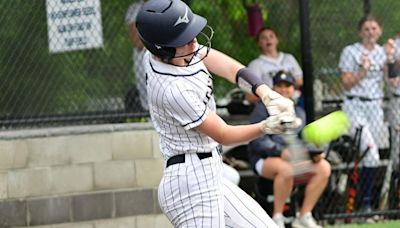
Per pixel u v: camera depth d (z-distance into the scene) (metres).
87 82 16.78
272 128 9.87
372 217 18.36
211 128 10.14
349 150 18.31
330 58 18.72
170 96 10.10
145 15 10.10
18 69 16.33
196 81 10.25
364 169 18.36
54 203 15.91
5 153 15.62
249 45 19.58
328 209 18.20
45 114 16.45
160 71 10.25
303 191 17.84
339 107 18.62
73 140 15.99
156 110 10.41
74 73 16.69
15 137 15.67
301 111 17.44
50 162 15.90
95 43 16.81
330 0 18.70
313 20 18.69
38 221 15.82
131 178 16.31
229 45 19.55
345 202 18.30
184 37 10.08
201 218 10.45
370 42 18.55
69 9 16.58
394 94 18.64
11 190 15.68
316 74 18.70
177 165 10.48
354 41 18.61
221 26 19.45
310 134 11.49
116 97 16.97
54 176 15.91
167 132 10.46
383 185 18.56
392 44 18.75
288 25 19.47
